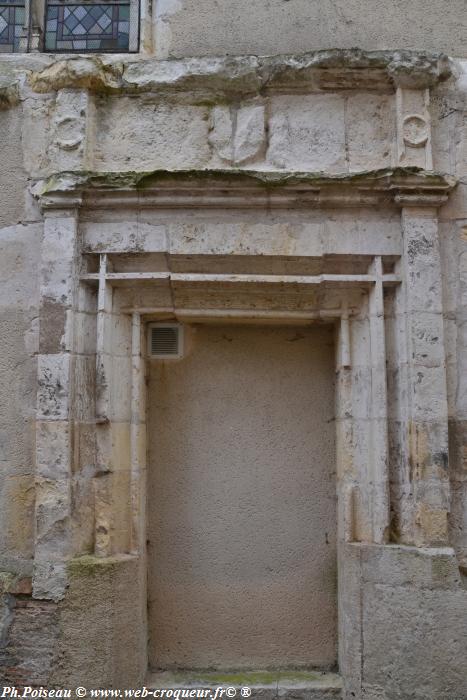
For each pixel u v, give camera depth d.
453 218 4.05
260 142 4.08
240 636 4.27
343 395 4.09
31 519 3.95
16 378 4.04
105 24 4.50
